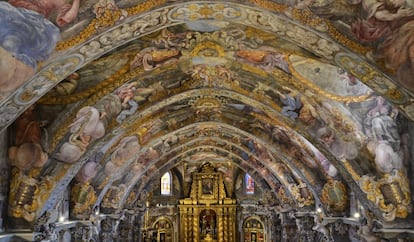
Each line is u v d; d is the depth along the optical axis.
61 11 9.67
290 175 27.66
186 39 13.47
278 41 13.09
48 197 16.28
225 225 45.97
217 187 46.72
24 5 9.26
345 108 16.11
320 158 21.83
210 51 14.39
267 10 10.77
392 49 10.42
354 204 21.81
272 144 23.08
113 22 10.52
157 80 16.06
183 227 46.00
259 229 44.25
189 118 22.58
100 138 17.03
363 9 9.95
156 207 44.41
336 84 15.31
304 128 17.94
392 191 16.55
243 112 21.23
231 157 35.97
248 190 46.03
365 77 11.62
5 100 10.61
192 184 46.88
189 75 16.34
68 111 15.51
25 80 10.47
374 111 15.88
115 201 27.03
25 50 9.89
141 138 22.08
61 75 11.16
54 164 16.22
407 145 16.02
